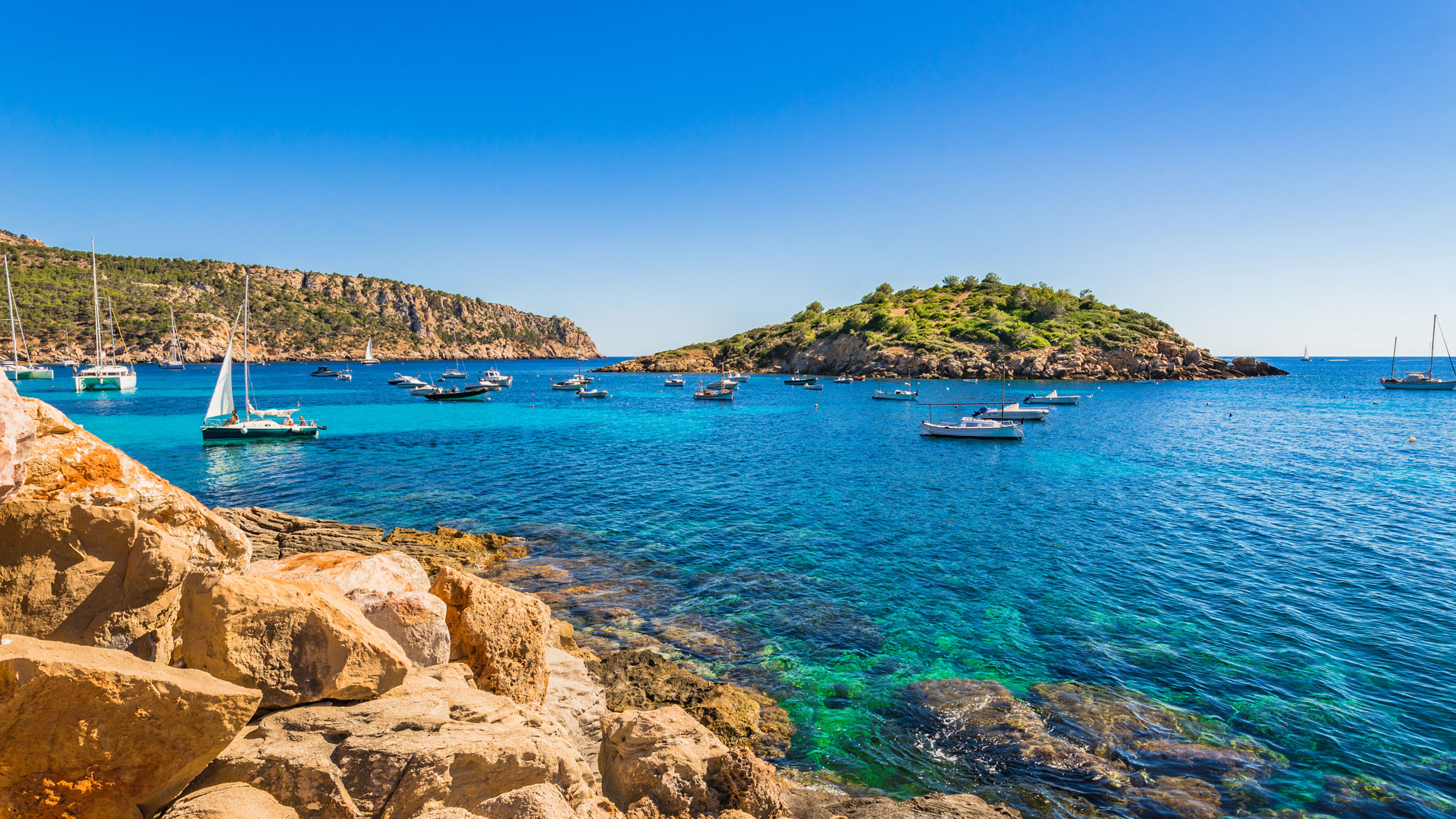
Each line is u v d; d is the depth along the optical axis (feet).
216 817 14.48
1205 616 56.49
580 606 58.03
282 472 124.98
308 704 19.61
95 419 213.05
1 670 13.29
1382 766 36.04
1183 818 32.04
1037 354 480.64
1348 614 56.80
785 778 34.91
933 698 42.83
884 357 518.78
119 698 14.08
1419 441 174.60
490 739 19.77
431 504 98.63
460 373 523.70
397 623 25.70
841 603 59.31
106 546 17.31
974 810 30.68
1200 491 111.24
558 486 112.68
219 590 18.63
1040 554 74.49
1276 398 334.03
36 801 13.51
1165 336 529.04
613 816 22.89
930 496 106.22
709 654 49.29
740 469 132.77
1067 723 40.09
